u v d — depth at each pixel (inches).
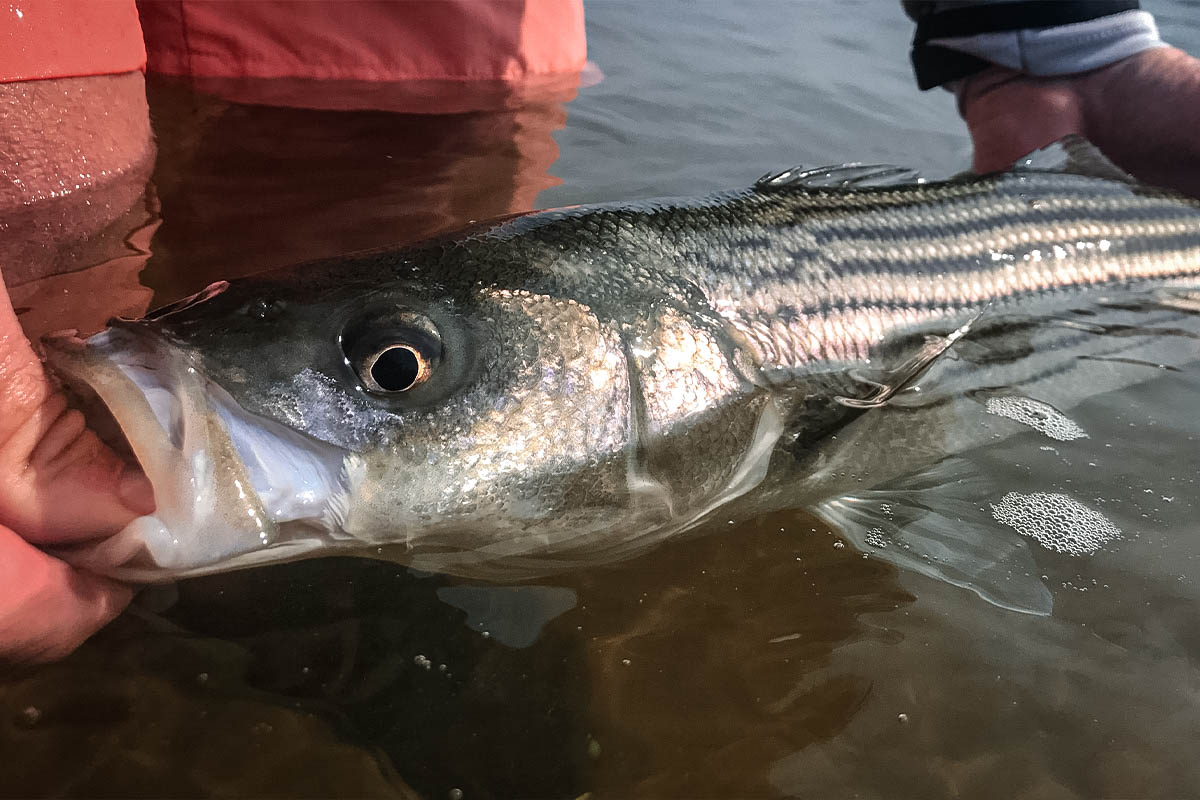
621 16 30.2
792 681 8.9
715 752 8.3
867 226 12.9
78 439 8.2
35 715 7.9
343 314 9.4
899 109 23.8
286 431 8.9
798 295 12.0
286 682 8.3
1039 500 11.2
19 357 7.8
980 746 8.4
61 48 14.1
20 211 14.1
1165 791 8.2
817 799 8.0
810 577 10.2
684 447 10.7
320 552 9.3
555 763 8.0
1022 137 20.9
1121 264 14.6
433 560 9.7
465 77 23.1
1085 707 8.8
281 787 7.6
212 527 8.5
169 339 8.8
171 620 8.7
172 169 16.8
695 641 9.3
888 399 12.3
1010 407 12.6
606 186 17.7
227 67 21.5
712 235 11.7
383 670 8.5
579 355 10.1
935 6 22.3
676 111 22.3
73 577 8.2
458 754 8.0
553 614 9.4
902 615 9.7
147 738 7.8
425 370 9.4
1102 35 20.2
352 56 22.0
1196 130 19.3
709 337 11.1
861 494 11.4
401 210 15.9
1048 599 9.9
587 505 10.2
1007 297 13.7
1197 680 9.1
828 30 30.3
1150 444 12.1
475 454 9.5
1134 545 10.6
